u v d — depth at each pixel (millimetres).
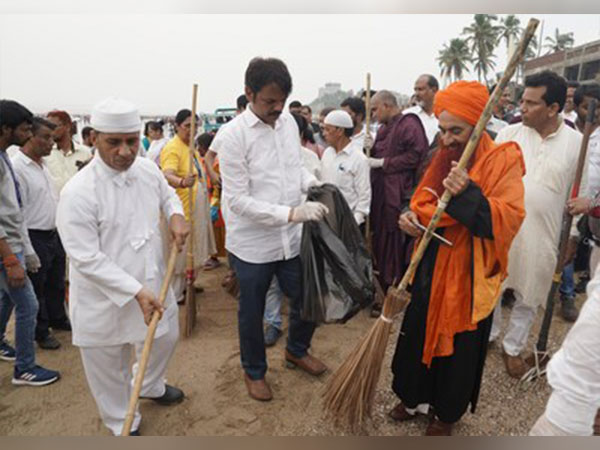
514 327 3010
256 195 2615
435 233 2209
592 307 1000
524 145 2910
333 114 3684
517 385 2939
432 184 2246
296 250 2820
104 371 2311
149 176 2309
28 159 3344
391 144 3955
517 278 2906
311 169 3914
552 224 2824
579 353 1002
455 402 2258
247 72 2400
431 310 2223
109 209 2104
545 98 2680
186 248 4141
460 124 2057
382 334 2213
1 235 2650
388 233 3979
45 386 3055
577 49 20234
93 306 2188
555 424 1039
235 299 4488
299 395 2893
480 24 49062
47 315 3795
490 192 2076
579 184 2713
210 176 4891
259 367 2852
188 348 3510
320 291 2586
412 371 2361
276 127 2643
